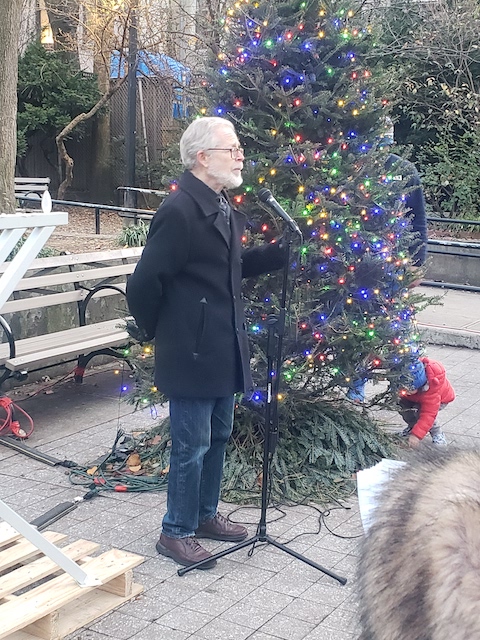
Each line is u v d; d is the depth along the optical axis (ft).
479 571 3.76
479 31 42.06
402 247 15.16
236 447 14.87
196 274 11.06
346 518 13.44
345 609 10.46
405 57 43.06
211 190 11.12
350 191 13.93
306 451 14.89
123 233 31.96
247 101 14.20
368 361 14.64
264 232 13.83
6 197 24.76
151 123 54.29
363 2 16.11
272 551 12.18
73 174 57.72
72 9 50.06
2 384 19.11
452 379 23.17
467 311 31.19
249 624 10.10
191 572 11.45
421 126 44.32
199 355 11.12
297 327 13.80
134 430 17.66
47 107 52.06
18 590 10.15
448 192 44.80
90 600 10.48
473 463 4.36
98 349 20.33
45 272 21.95
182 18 43.09
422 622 3.88
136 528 12.91
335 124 14.01
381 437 15.88
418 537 4.07
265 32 13.64
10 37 23.90
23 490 14.43
